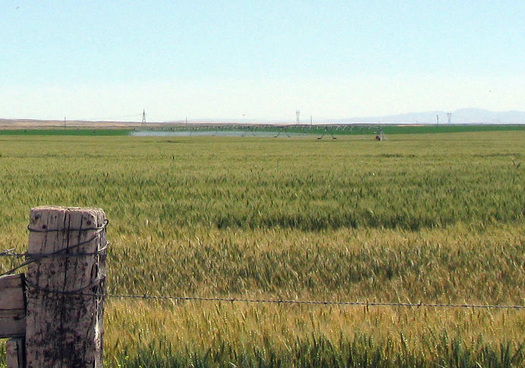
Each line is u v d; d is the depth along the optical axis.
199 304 6.51
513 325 5.68
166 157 43.22
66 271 3.90
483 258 9.00
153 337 5.38
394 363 5.00
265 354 5.12
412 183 21.39
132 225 12.34
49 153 50.56
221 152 52.38
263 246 9.76
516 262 8.85
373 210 14.04
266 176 24.62
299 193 17.78
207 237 10.92
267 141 88.69
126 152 52.62
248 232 11.57
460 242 10.13
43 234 3.89
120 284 7.98
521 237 10.65
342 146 67.06
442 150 54.75
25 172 27.92
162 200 16.72
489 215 13.50
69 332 3.92
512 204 15.17
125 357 5.01
